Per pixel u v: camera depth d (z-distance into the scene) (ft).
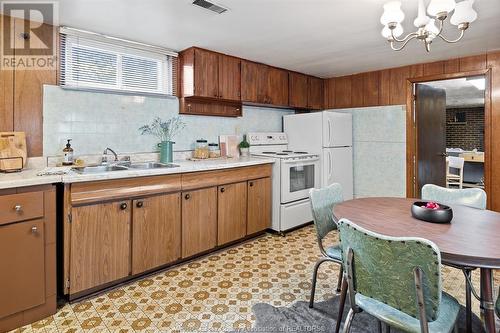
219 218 9.84
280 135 14.30
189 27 8.36
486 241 4.33
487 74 10.87
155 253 8.18
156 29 8.53
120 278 7.54
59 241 6.92
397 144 13.14
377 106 13.66
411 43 9.71
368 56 11.30
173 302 6.88
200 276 8.17
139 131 9.98
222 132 12.48
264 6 7.07
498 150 10.75
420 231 4.83
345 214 5.93
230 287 7.57
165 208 8.37
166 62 10.54
